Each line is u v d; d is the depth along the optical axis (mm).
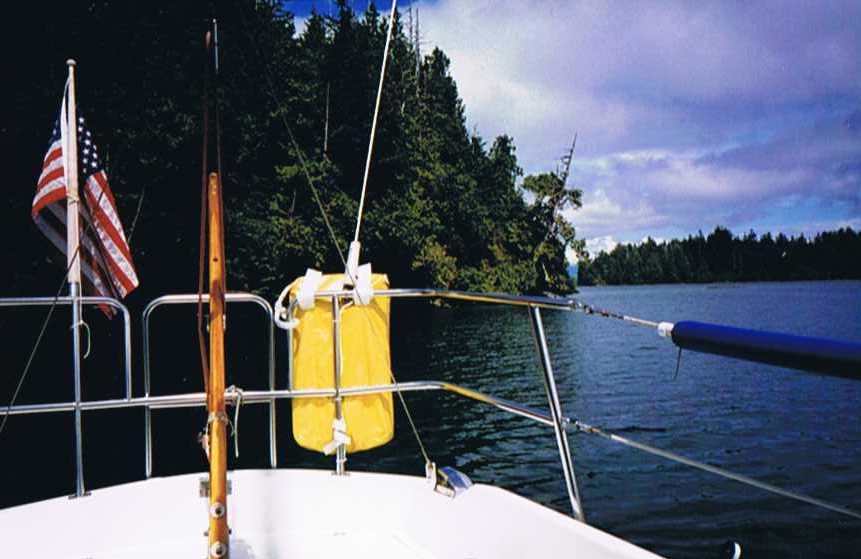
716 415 17688
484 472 12000
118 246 4477
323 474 2898
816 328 45469
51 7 21391
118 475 11289
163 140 24141
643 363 28375
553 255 61781
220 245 2084
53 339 19281
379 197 44844
